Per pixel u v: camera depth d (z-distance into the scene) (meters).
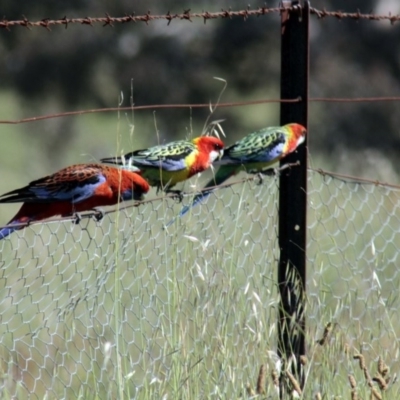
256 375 11.98
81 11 37.34
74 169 13.65
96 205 13.87
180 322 11.57
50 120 40.69
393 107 37.94
